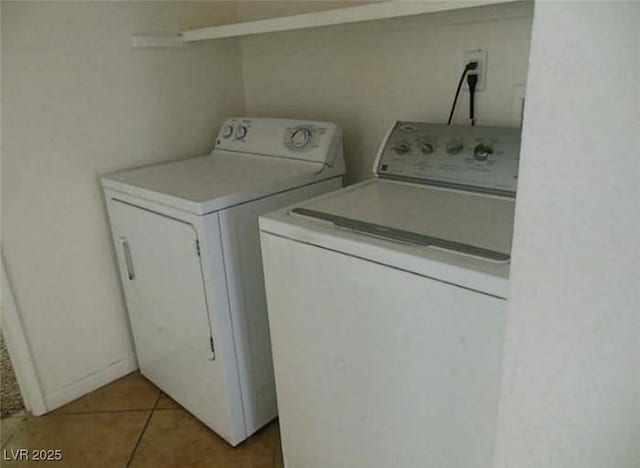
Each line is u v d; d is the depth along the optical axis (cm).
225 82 239
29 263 189
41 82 181
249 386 177
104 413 201
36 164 185
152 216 172
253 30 183
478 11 157
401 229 120
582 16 52
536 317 65
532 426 70
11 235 183
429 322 107
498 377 99
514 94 157
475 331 100
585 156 55
